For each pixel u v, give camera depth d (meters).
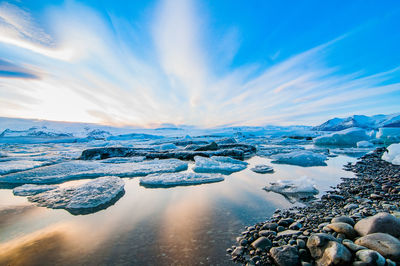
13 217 3.85
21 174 7.31
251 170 8.55
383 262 2.02
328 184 5.93
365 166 8.61
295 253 2.39
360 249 2.22
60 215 3.93
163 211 4.08
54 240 3.01
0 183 6.62
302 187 5.36
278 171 8.16
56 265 2.41
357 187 5.22
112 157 13.67
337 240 2.47
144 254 2.61
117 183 5.92
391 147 9.52
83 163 9.39
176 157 13.37
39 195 5.01
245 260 2.43
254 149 16.42
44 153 16.72
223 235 3.05
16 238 3.08
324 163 9.95
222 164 9.68
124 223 3.55
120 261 2.46
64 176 7.29
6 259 2.55
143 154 14.03
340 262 2.08
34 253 2.68
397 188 4.62
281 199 4.68
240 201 4.59
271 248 2.54
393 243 2.19
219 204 4.42
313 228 3.02
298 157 10.98
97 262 2.46
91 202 4.50
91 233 3.21
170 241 2.92
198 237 3.01
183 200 4.74
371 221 2.63
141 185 6.16
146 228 3.35
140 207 4.33
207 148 15.75
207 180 6.50
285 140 33.56
